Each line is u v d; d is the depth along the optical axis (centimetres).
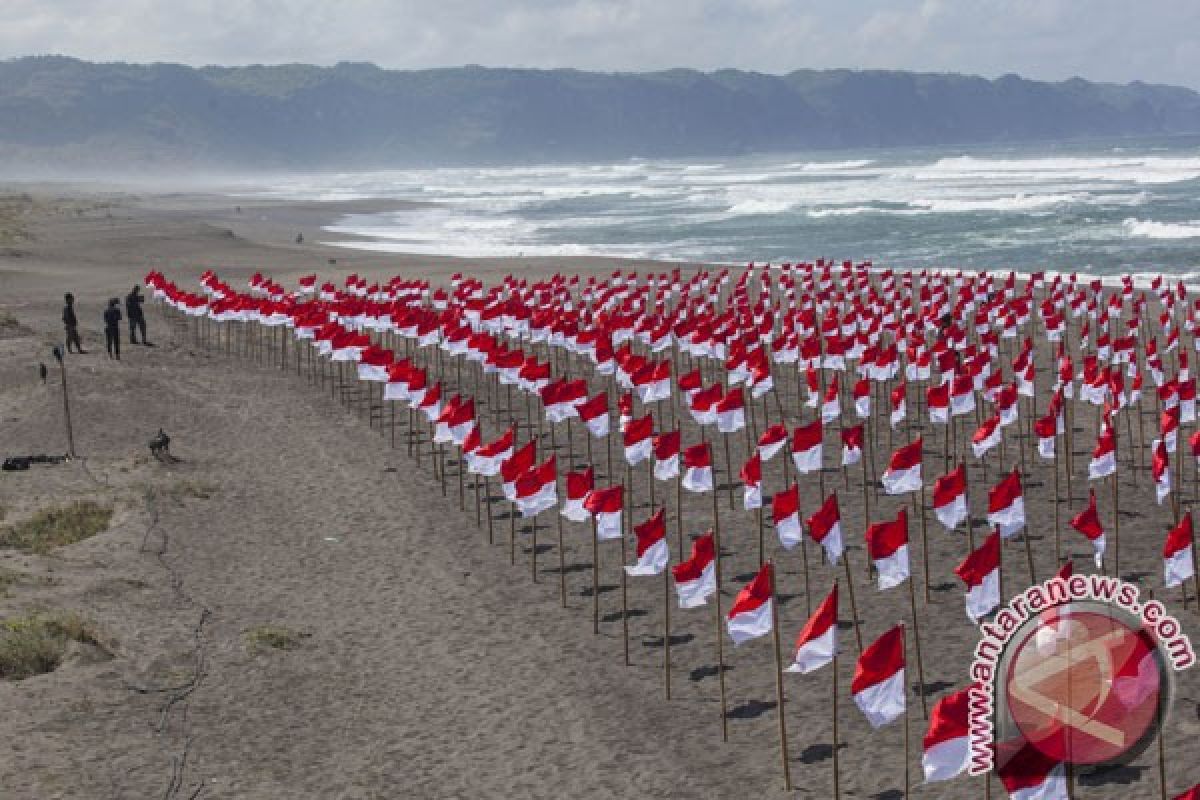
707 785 1898
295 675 2344
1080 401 4284
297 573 2877
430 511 3275
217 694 2259
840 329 4628
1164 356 4941
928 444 3781
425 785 1930
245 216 14912
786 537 2492
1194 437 2895
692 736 2061
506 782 1933
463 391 4634
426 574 2850
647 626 2531
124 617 2595
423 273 8131
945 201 12662
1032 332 5538
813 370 3781
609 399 4466
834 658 1884
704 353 4350
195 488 3475
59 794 1867
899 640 1798
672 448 2881
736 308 5709
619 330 4562
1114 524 2939
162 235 10662
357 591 2766
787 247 9462
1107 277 7019
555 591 2733
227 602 2706
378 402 4466
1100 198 12088
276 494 3462
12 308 6372
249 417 4288
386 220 14200
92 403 4356
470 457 3102
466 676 2328
